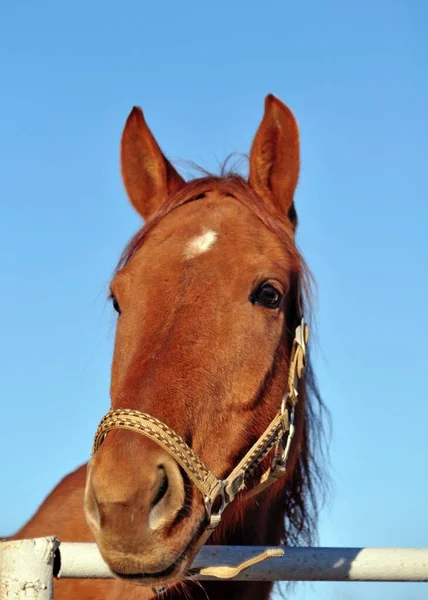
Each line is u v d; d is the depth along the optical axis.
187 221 3.39
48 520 4.18
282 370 3.30
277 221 3.52
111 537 2.59
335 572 3.01
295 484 3.76
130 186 3.90
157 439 2.76
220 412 3.01
